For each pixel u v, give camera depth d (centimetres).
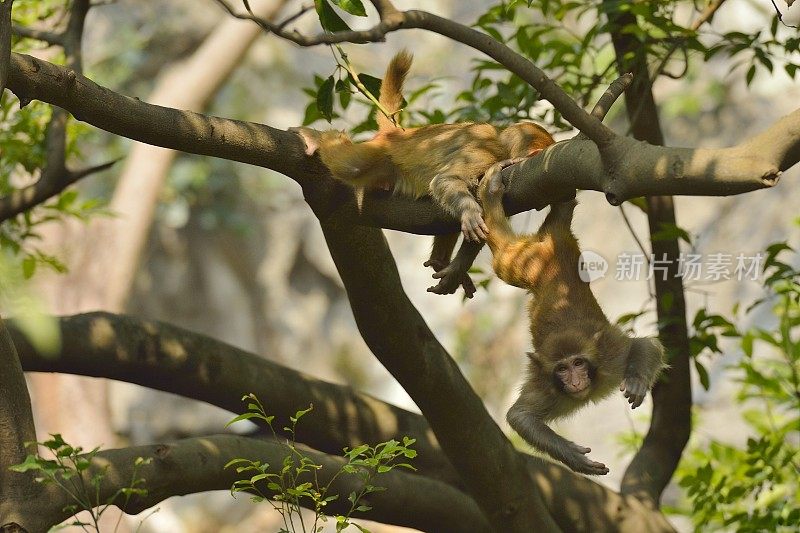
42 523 823
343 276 919
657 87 2853
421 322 973
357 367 3375
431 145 951
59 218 1320
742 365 1205
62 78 700
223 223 3177
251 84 3234
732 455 1248
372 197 907
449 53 3173
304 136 841
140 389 3102
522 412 963
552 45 1194
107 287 2133
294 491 811
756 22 2667
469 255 924
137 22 3083
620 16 1159
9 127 1295
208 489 949
